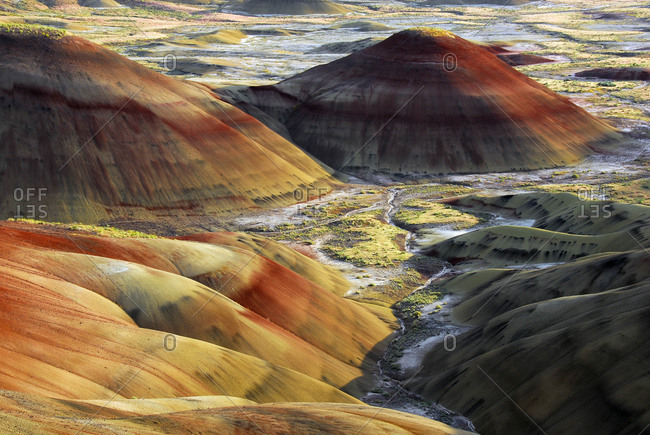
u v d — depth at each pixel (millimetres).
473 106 81125
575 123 86500
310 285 34500
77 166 54219
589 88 128500
